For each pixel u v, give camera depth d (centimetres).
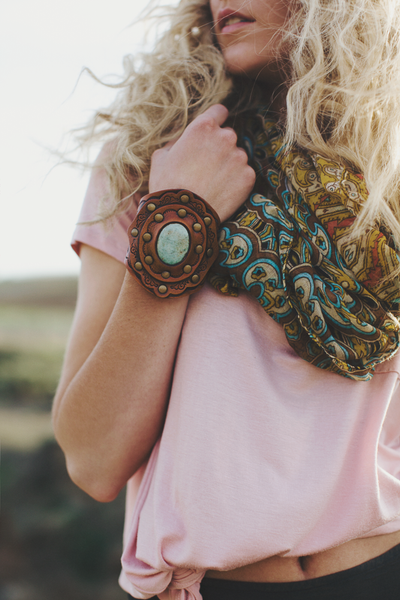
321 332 60
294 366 62
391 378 63
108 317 66
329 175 63
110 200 67
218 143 63
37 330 905
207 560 59
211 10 71
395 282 61
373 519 61
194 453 60
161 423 65
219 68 72
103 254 67
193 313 62
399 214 66
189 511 59
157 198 61
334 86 66
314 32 66
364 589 62
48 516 307
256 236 61
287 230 61
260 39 67
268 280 60
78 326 67
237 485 59
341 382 62
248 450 60
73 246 70
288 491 60
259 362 61
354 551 63
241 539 58
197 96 73
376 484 61
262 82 72
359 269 61
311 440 61
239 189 63
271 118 69
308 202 63
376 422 62
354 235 61
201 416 60
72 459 66
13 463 362
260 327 62
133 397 62
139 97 72
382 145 65
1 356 665
